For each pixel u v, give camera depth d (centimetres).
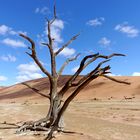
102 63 1303
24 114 2428
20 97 7256
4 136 1438
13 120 2006
